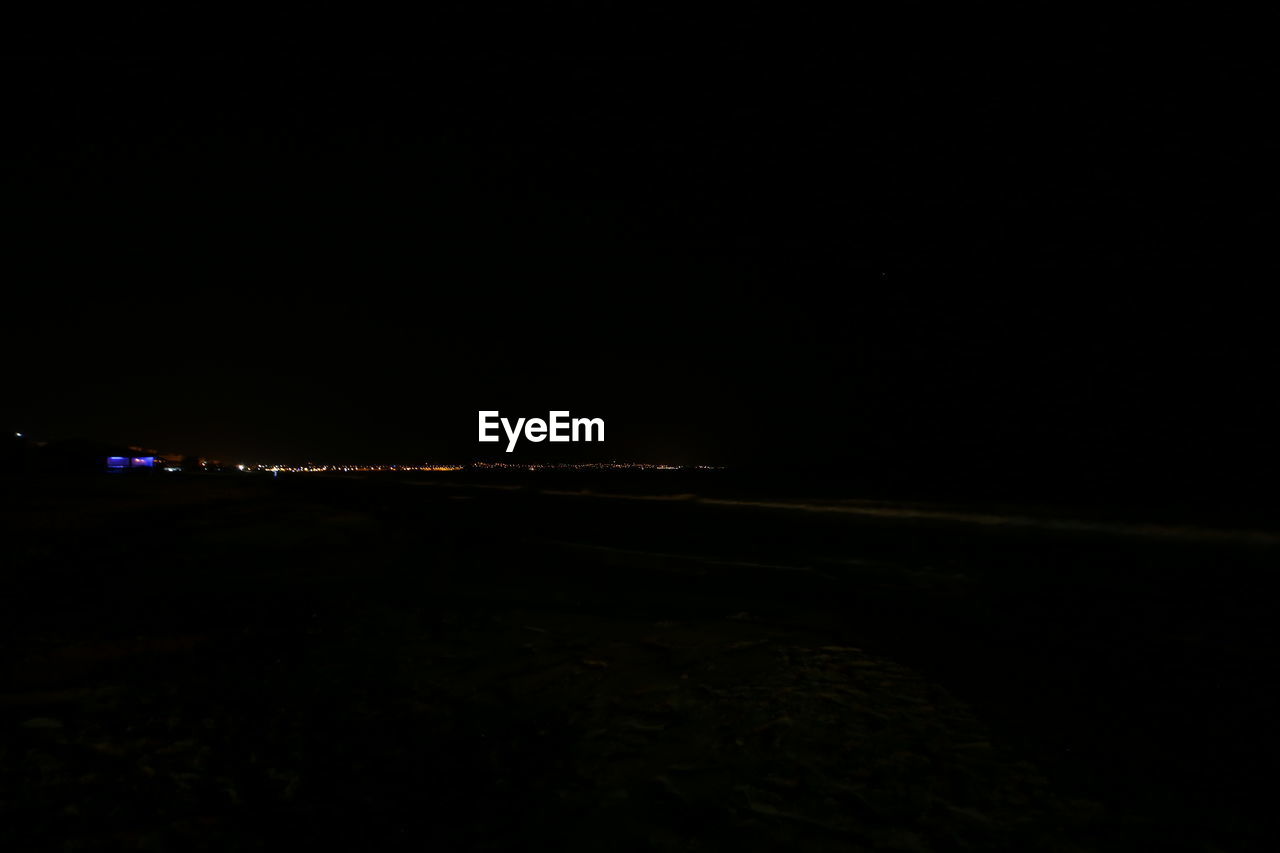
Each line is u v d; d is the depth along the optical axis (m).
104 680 5.37
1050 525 24.48
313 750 4.15
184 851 3.04
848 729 4.38
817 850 3.01
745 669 5.71
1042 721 4.53
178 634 6.80
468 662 6.00
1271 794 3.52
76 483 35.84
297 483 60.16
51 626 6.96
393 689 5.28
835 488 61.75
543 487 68.19
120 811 3.38
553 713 4.78
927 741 4.19
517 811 3.41
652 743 4.22
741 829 3.20
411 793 3.61
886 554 14.60
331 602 8.53
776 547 15.82
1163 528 22.86
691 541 17.19
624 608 8.45
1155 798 3.47
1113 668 5.84
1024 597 9.29
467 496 44.12
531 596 9.24
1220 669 5.79
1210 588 10.32
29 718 4.55
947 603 8.95
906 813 3.33
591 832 3.20
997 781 3.66
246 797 3.55
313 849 3.07
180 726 4.49
